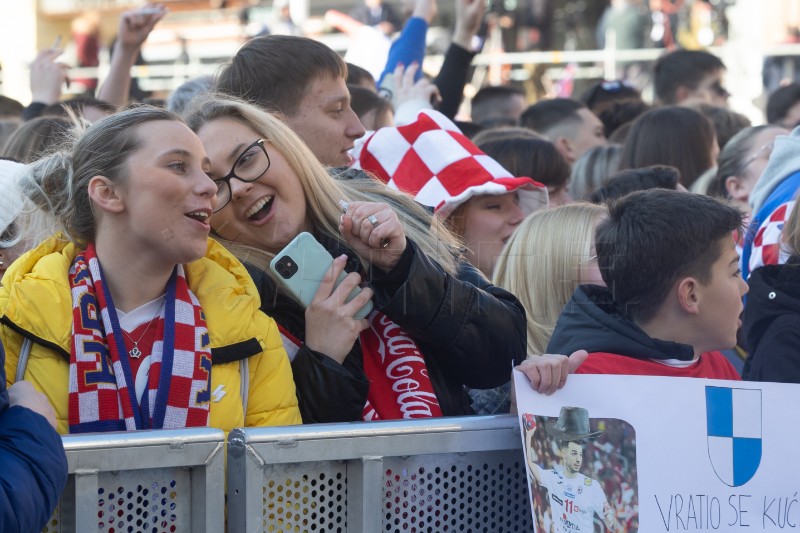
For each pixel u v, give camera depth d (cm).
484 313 330
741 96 1472
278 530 273
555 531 293
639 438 303
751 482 312
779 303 394
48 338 279
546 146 575
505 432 303
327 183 347
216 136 337
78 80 1712
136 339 290
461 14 714
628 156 686
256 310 307
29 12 2131
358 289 326
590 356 334
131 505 260
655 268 345
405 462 292
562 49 1862
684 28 1647
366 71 670
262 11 1986
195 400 282
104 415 276
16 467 235
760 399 315
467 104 1423
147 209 288
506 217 465
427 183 461
